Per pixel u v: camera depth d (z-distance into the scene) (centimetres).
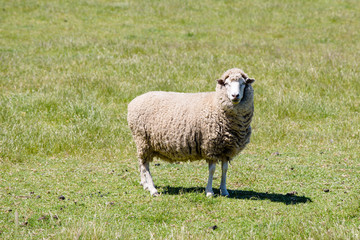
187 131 1068
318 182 1198
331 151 1479
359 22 3872
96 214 973
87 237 831
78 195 1114
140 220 953
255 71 2412
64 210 1006
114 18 3900
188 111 1073
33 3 4206
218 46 3020
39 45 2958
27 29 3453
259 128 1694
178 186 1202
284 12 4191
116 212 995
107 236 845
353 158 1399
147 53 2803
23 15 3838
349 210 973
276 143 1584
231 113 1026
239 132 1053
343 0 4603
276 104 1911
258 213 983
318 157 1425
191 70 2416
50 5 4166
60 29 3497
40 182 1210
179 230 894
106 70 2431
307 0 4600
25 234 877
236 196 1104
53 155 1466
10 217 960
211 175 1102
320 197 1085
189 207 1022
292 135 1636
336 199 1062
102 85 2114
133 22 3797
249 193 1131
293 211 991
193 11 4191
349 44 3128
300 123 1775
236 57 2722
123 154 1494
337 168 1308
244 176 1268
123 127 1698
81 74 2278
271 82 2250
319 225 888
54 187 1173
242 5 4412
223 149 1072
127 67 2450
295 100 1933
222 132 1045
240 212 984
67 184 1200
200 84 2172
